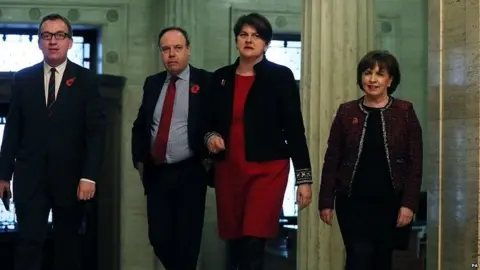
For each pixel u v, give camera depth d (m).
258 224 5.71
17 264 6.18
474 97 4.93
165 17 11.78
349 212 5.50
